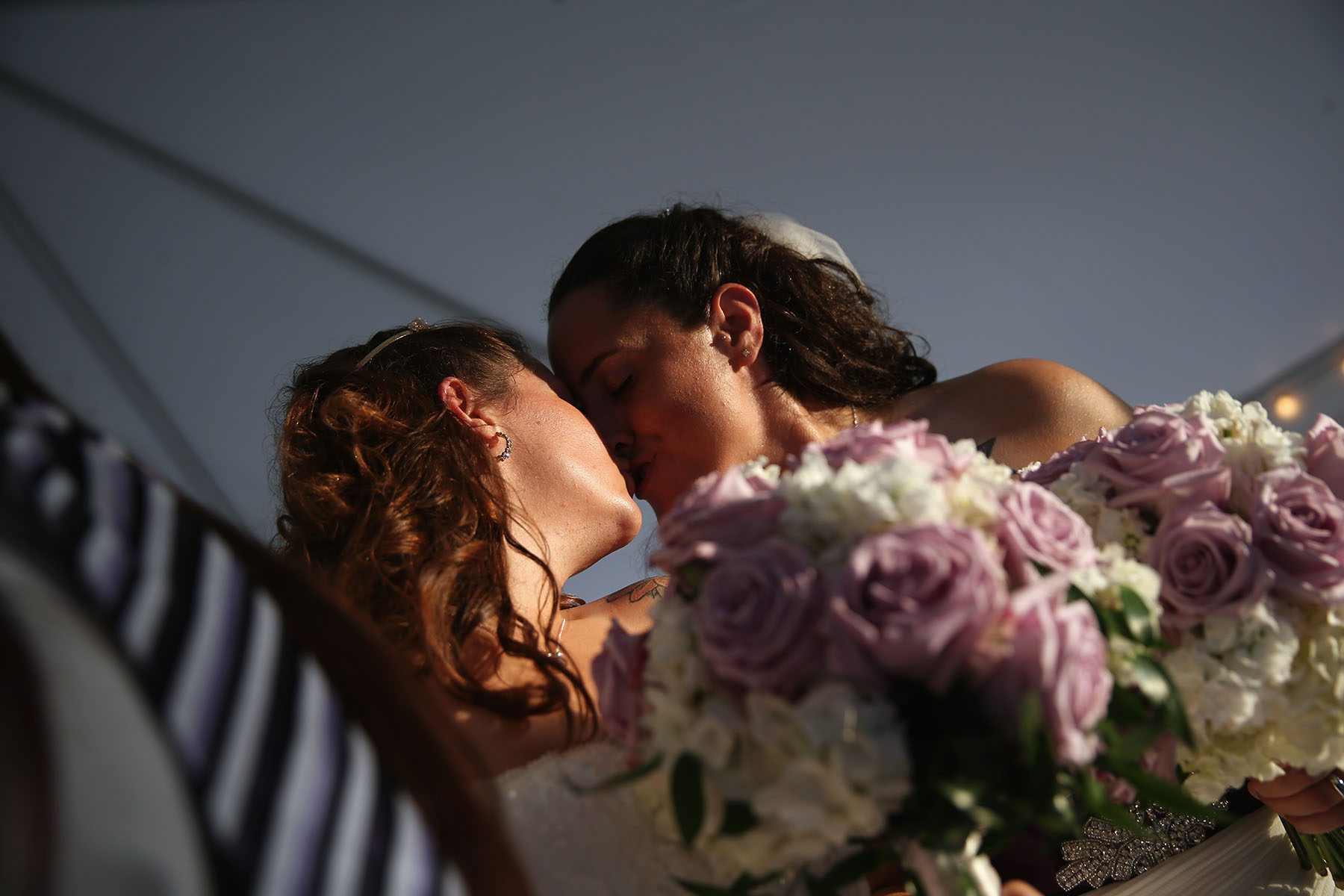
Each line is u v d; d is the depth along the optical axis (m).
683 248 2.38
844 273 2.63
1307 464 1.42
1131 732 1.01
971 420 2.34
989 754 0.88
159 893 0.51
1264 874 1.73
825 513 0.95
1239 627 1.19
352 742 0.62
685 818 0.92
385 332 2.14
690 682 0.95
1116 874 1.57
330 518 1.68
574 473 1.90
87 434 0.68
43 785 0.50
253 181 3.82
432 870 0.60
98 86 3.59
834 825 0.87
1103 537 1.28
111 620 0.57
